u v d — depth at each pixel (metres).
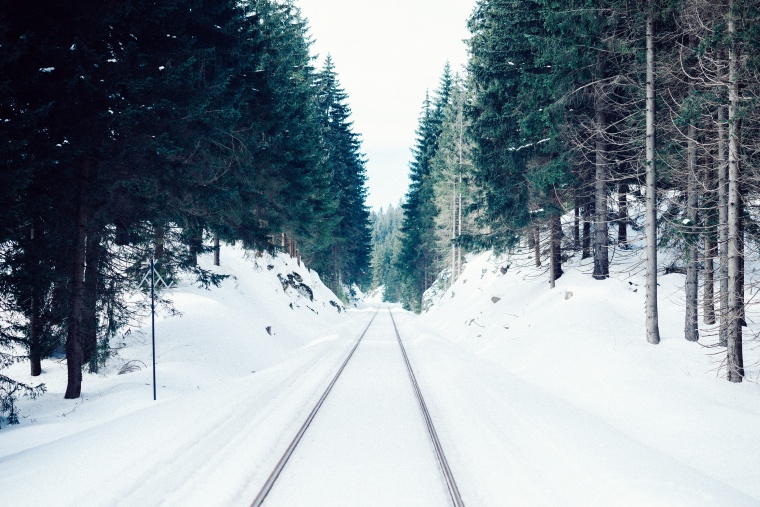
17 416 11.73
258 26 20.17
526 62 20.30
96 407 12.21
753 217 14.28
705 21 13.26
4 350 16.72
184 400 11.45
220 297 25.31
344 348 23.92
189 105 13.64
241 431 9.38
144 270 16.72
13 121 9.91
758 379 11.35
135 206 13.91
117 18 11.84
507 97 20.88
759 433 8.48
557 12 16.50
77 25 11.56
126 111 11.62
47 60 11.27
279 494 6.72
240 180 19.48
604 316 16.62
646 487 6.31
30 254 11.24
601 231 19.80
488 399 11.71
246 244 20.73
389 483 7.13
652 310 14.38
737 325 11.33
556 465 7.36
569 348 15.13
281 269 39.66
